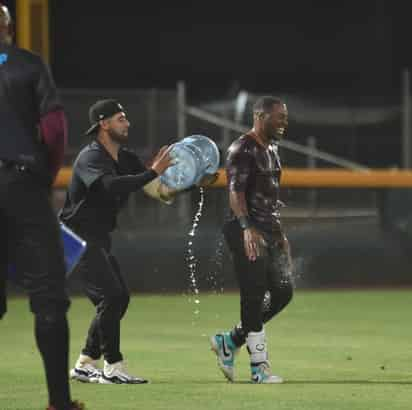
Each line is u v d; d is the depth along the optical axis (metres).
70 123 53.94
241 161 24.12
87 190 23.91
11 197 17.61
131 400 22.11
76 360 28.45
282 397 22.48
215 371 26.55
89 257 24.03
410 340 33.09
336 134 68.19
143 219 51.50
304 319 39.06
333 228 52.72
